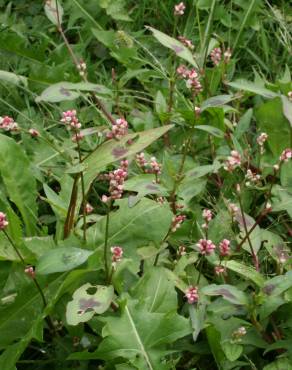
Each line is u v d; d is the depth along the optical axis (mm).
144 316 353
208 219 395
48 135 512
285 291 372
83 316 341
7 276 374
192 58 498
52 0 537
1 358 348
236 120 546
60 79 546
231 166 419
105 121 542
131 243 388
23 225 456
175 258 433
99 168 378
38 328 344
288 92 521
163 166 460
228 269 418
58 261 339
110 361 358
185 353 390
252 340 373
